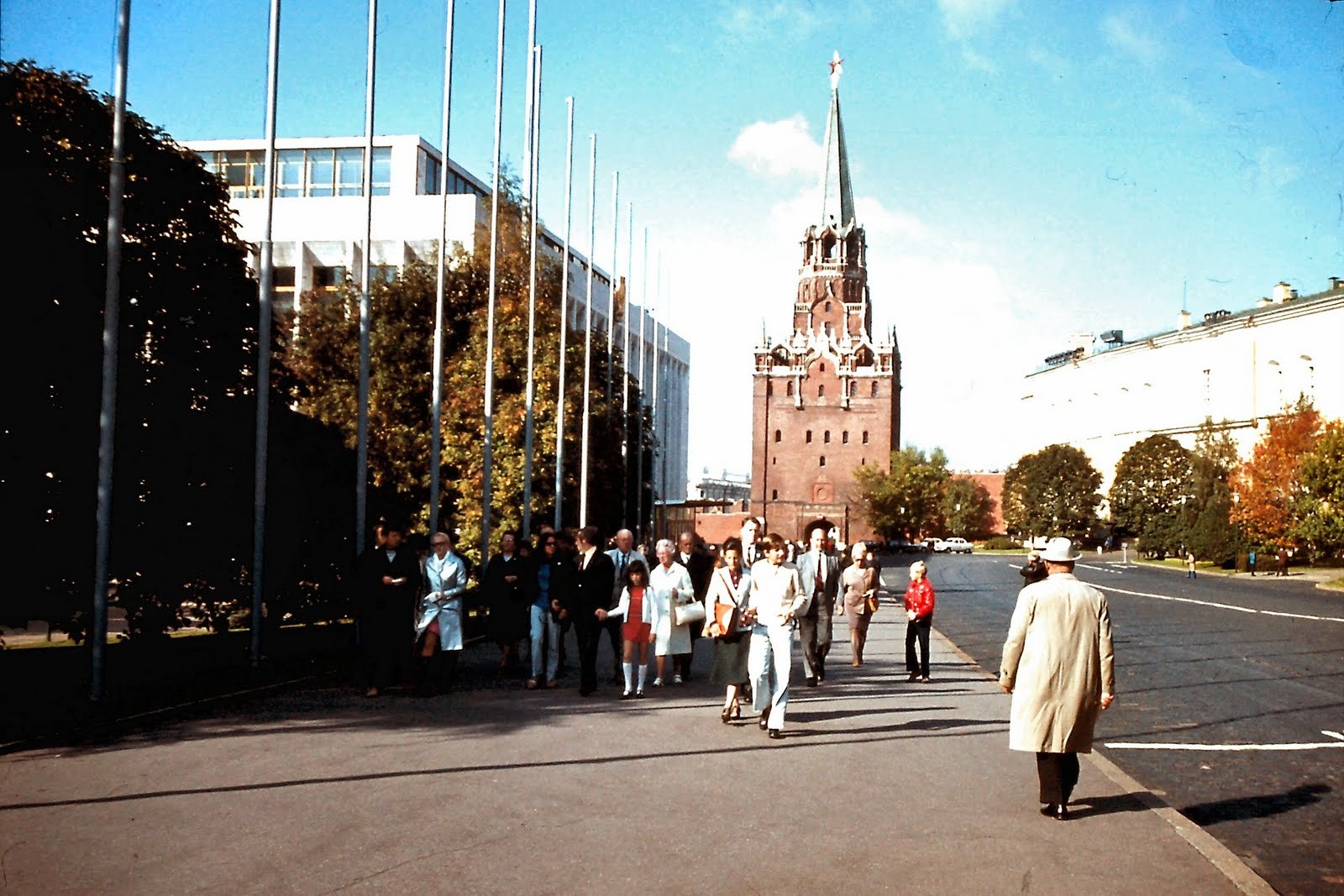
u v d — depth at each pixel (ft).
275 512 71.36
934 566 277.03
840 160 424.46
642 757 36.45
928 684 58.34
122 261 63.87
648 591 52.49
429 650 51.65
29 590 59.93
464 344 129.49
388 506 81.61
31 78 62.90
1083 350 446.60
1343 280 301.84
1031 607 28.99
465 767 34.35
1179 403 358.23
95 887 22.30
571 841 25.91
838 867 24.12
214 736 39.58
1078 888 22.89
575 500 129.29
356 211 211.00
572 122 112.57
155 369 66.69
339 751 36.76
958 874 23.75
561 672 59.98
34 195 59.31
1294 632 94.94
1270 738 43.45
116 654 67.72
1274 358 311.68
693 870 23.75
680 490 421.59
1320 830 29.25
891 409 404.16
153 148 68.13
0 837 25.93
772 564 41.47
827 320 416.87
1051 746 28.37
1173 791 34.01
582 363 130.31
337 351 135.03
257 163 225.56
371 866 23.81
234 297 72.84
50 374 59.31
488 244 131.23
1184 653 77.20
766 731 42.22
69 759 35.12
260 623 59.26
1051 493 389.60
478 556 115.96
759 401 408.67
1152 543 299.17
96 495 60.64
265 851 24.90
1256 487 221.46
